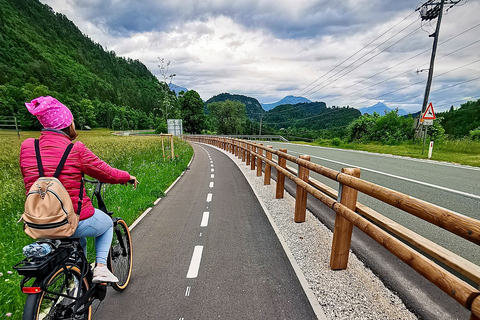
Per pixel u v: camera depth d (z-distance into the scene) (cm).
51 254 167
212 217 470
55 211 155
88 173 193
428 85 1880
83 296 196
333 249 274
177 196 641
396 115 2158
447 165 980
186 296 248
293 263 295
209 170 1066
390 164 1017
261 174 865
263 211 491
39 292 158
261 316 217
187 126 8162
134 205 546
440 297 227
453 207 466
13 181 736
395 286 245
